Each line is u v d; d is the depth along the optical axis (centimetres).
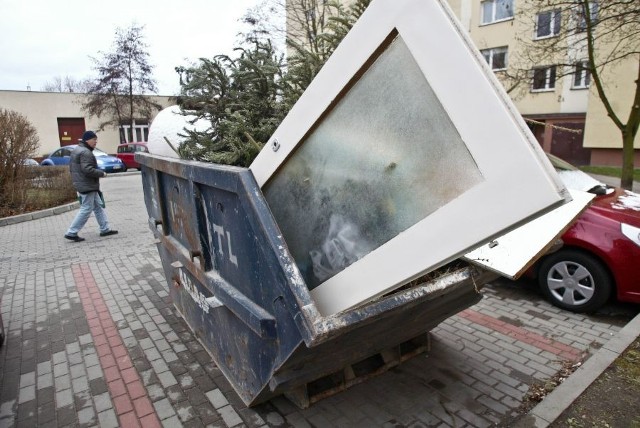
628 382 298
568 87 2069
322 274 194
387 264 161
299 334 186
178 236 344
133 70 3238
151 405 303
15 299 509
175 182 318
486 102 124
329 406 296
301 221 202
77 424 287
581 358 346
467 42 128
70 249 731
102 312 463
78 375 344
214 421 284
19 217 1011
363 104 165
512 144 120
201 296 322
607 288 407
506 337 382
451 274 222
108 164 2328
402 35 144
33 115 3216
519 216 121
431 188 145
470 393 305
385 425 276
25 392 324
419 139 147
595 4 1034
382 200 162
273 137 206
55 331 423
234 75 327
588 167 1803
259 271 212
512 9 2038
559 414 269
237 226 226
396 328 245
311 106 182
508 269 215
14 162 1077
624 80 1762
